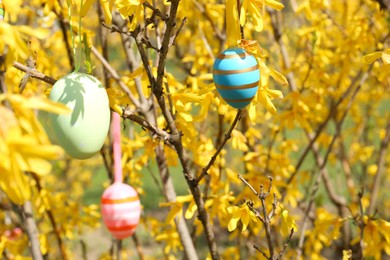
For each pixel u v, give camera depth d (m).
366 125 4.97
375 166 4.27
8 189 0.85
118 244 3.40
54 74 3.07
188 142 1.96
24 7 2.94
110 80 2.74
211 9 3.12
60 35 3.07
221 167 2.71
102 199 1.53
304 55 3.61
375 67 3.55
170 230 3.11
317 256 3.57
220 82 1.33
